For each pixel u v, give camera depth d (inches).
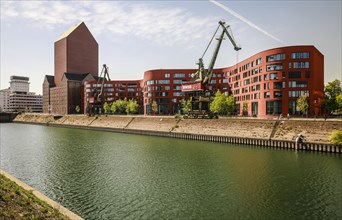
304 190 1331.2
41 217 724.7
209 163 1927.9
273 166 1801.2
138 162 1985.7
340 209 1107.9
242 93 4773.6
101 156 2226.9
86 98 7534.5
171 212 1091.9
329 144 2203.5
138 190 1355.8
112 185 1438.2
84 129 5211.6
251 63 4394.7
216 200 1214.9
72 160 2066.9
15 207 743.1
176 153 2337.6
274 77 3828.7
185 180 1523.1
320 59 4033.0
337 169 1696.6
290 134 2583.7
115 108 6579.7
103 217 1047.0
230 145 2765.7
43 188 1386.6
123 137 3646.7
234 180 1509.6
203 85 3806.6
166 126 3986.2
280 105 3772.1
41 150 2544.3
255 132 2881.4
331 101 3474.4
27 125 6648.6
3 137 3698.3
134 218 1039.6
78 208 1131.3
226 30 3491.6
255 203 1178.0
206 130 3390.7
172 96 5772.6
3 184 903.1
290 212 1083.9
